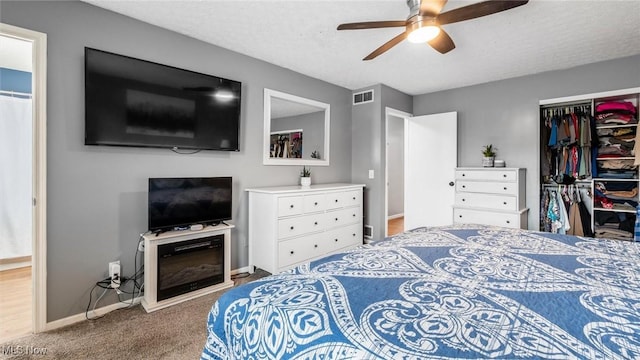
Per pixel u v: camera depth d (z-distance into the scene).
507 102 3.91
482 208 3.78
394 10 2.28
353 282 1.05
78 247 2.17
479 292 0.96
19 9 1.93
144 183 2.47
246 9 2.28
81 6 2.17
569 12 2.26
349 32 2.64
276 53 3.11
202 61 2.80
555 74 3.56
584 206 3.43
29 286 2.80
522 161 3.80
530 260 1.29
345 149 4.35
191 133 2.67
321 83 3.96
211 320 1.03
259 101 3.27
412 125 4.66
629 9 2.21
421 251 1.42
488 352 0.65
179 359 1.74
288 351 0.77
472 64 3.38
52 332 2.02
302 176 3.69
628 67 3.13
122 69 2.29
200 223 2.61
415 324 0.77
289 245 2.98
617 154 3.19
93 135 2.17
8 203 3.30
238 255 3.12
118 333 2.00
